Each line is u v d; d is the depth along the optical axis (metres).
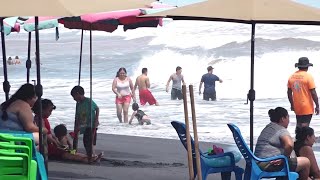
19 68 151.88
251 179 25.30
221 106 83.12
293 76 41.94
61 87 108.94
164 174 32.22
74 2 21.27
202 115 72.38
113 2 22.16
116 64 144.25
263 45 148.00
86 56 160.88
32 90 28.41
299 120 41.94
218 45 151.25
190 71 128.25
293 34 165.88
